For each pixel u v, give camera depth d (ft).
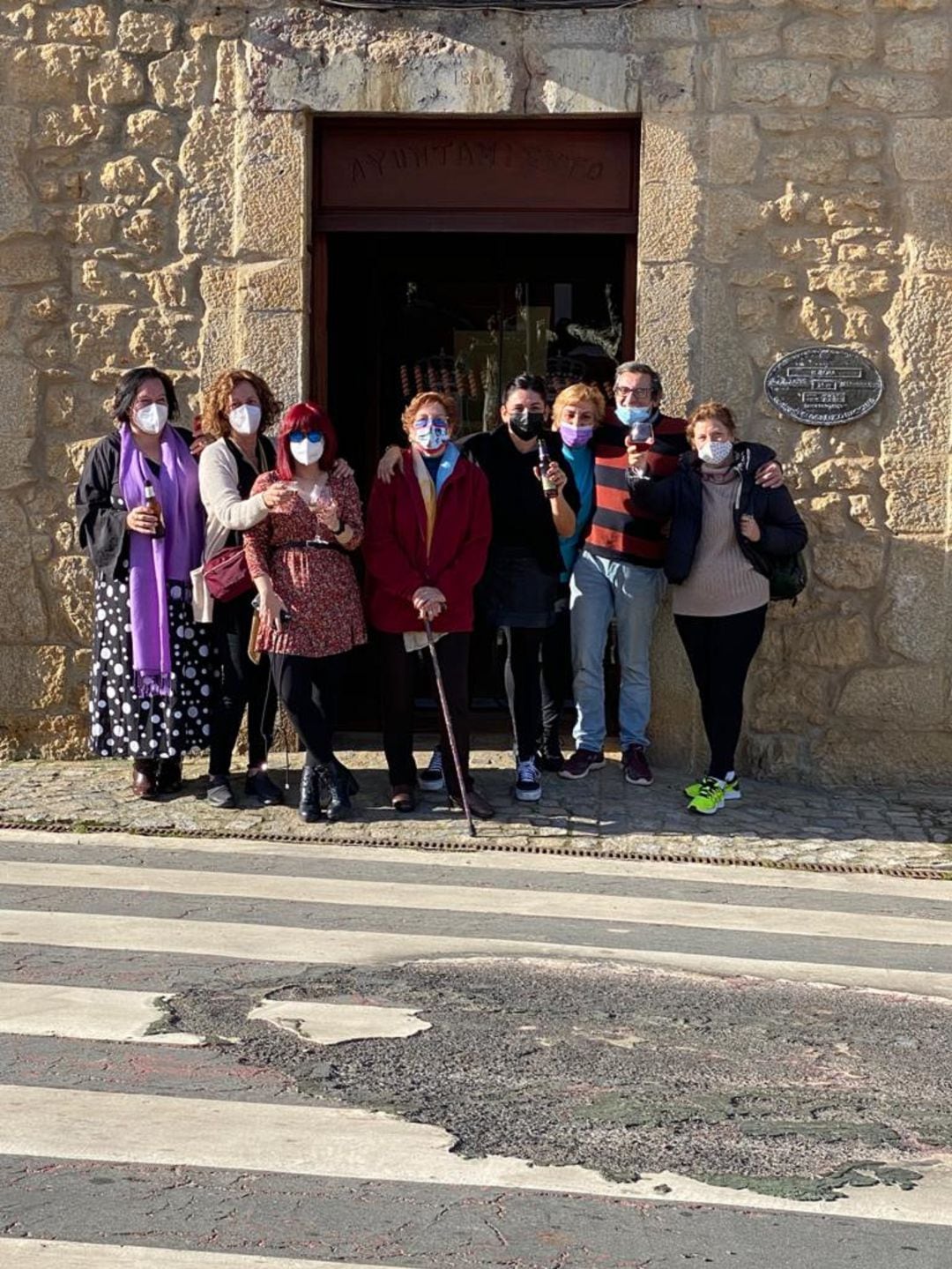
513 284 29.17
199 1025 15.94
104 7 26.30
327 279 27.17
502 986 17.25
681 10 25.68
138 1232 12.06
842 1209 12.62
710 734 24.73
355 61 26.03
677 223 25.90
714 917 19.98
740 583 24.12
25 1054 15.20
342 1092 14.52
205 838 22.88
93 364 26.66
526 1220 12.34
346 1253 11.83
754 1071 15.20
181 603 23.75
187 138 26.35
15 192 26.45
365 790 25.30
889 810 25.00
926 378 25.81
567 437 24.68
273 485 22.62
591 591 25.27
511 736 28.43
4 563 26.86
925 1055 15.70
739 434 26.12
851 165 25.70
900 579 26.05
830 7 25.54
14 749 27.14
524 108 25.95
